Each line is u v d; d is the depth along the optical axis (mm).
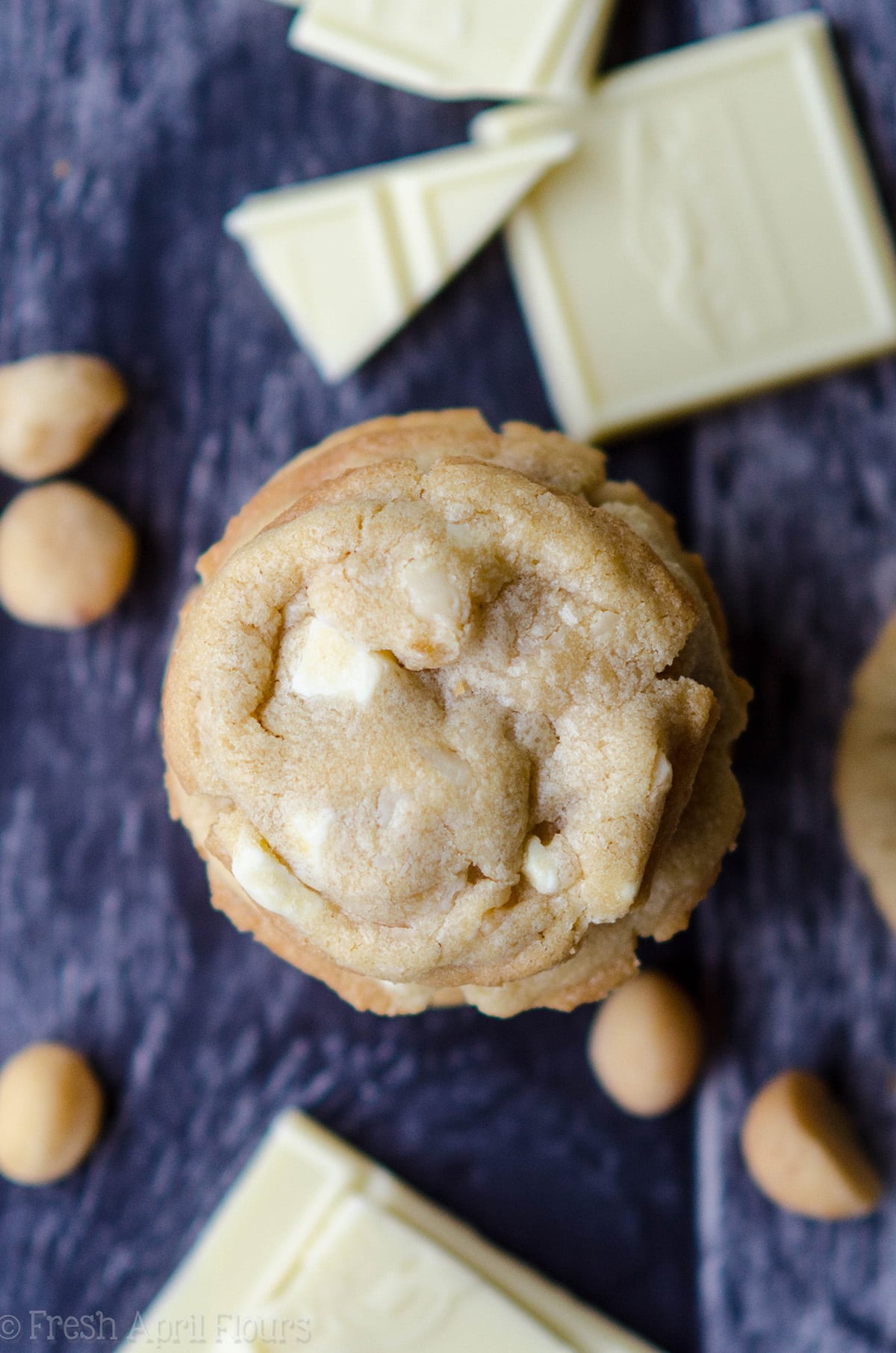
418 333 319
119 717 323
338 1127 319
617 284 311
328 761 237
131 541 319
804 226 309
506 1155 317
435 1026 319
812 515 313
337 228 313
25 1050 322
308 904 239
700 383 309
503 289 318
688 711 241
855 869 312
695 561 264
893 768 307
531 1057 318
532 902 239
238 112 321
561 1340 305
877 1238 311
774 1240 313
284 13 319
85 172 323
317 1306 307
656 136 311
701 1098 315
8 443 315
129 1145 321
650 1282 314
